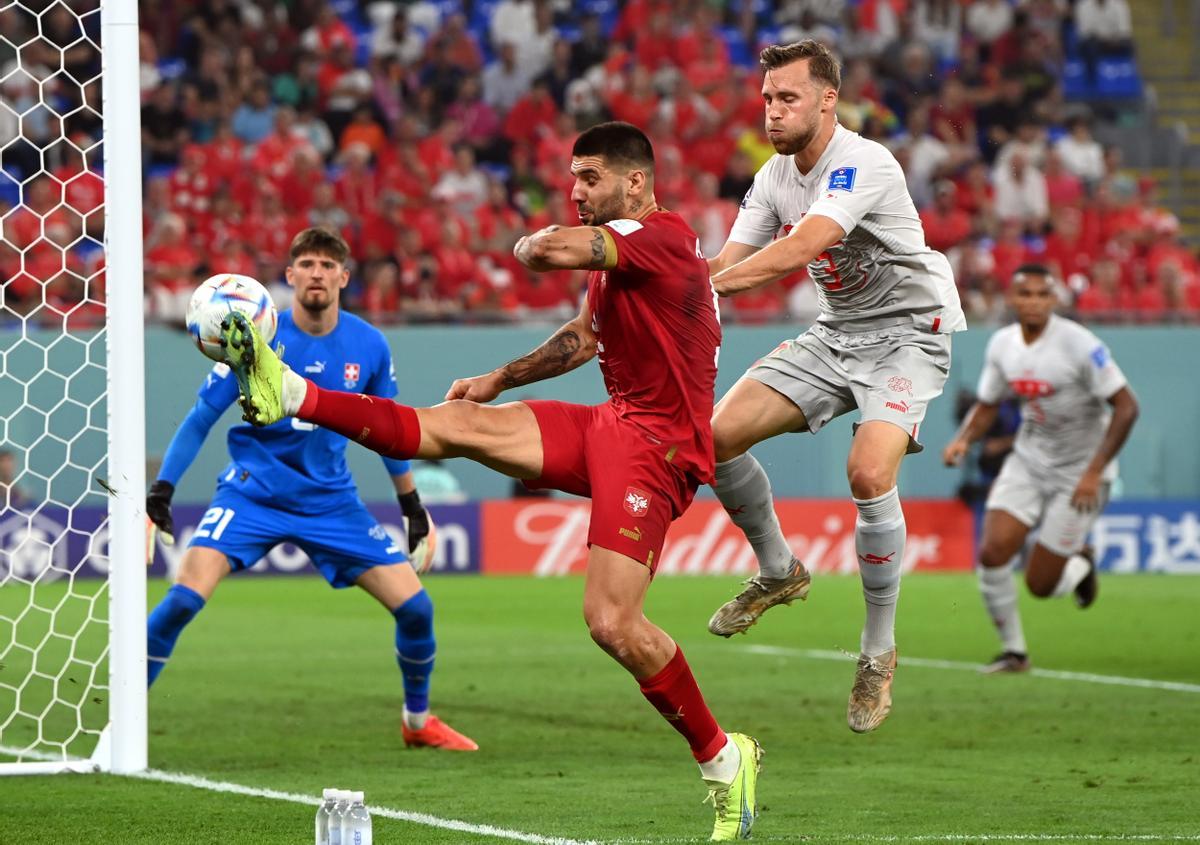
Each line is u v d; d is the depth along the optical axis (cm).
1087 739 2745
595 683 3519
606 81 8144
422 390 6538
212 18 8088
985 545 3791
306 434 2572
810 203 2150
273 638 4434
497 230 7306
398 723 2934
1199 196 9031
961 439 3919
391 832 1892
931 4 8688
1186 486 6844
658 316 1816
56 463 5878
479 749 2631
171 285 6391
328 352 2630
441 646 4253
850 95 7975
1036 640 4469
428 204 7338
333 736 2775
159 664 2519
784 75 2083
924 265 2178
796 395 2222
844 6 8694
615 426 1841
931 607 5322
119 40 2356
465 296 7006
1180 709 3130
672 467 1828
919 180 7662
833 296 2222
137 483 2366
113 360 2344
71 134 7300
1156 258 7800
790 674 3700
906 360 2195
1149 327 6819
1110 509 6644
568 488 1877
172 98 7556
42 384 5878
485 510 6481
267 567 6462
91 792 2191
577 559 6538
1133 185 8238
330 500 2612
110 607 2366
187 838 1864
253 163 7294
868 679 2136
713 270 2245
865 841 1803
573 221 7544
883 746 2669
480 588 5928
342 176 7362
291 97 7894
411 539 2678
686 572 6438
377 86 8138
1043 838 1836
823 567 6469
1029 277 3719
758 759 1864
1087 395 3769
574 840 1834
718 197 7844
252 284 1819
